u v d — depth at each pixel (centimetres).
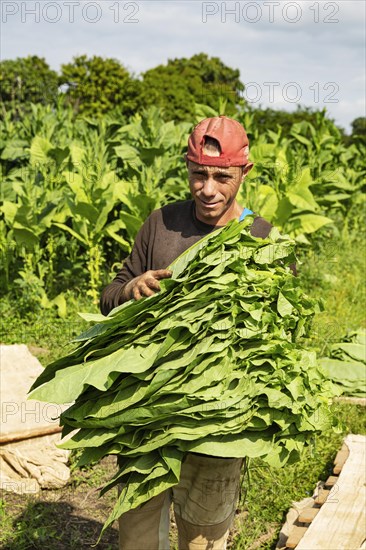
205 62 4169
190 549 275
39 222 822
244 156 257
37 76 2942
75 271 883
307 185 932
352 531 379
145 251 283
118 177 1028
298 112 2939
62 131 1109
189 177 263
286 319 240
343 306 913
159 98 3334
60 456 467
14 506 443
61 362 246
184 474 264
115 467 496
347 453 489
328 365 636
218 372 232
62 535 413
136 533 263
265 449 238
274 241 247
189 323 230
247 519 421
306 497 453
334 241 1177
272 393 232
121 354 237
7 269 845
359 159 1492
